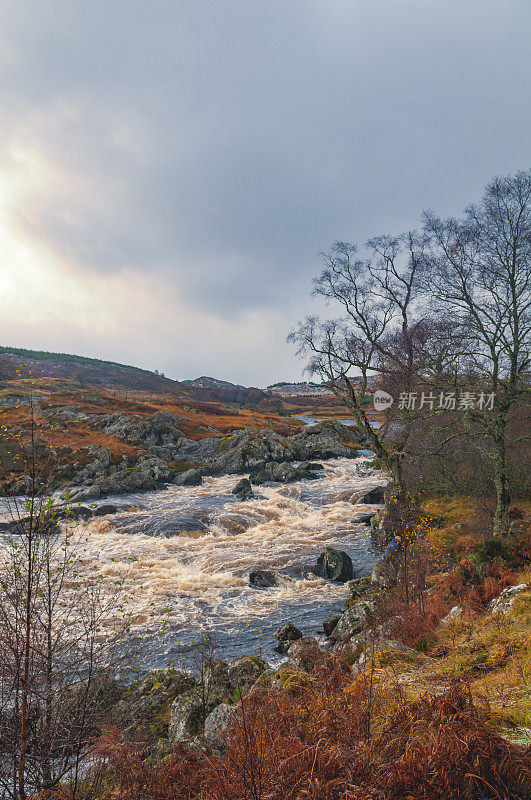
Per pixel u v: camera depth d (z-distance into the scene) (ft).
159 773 13.75
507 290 44.29
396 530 54.95
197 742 20.80
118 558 71.46
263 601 56.95
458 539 50.96
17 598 17.01
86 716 18.81
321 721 11.48
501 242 44.52
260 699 15.03
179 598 57.06
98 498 118.32
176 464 162.61
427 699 11.67
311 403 620.08
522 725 12.51
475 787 8.82
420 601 36.22
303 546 79.15
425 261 51.96
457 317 47.65
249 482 135.44
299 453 183.83
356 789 8.45
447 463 65.36
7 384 179.01
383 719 12.34
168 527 89.04
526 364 44.34
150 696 31.09
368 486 127.95
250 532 89.92
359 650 29.17
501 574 37.73
